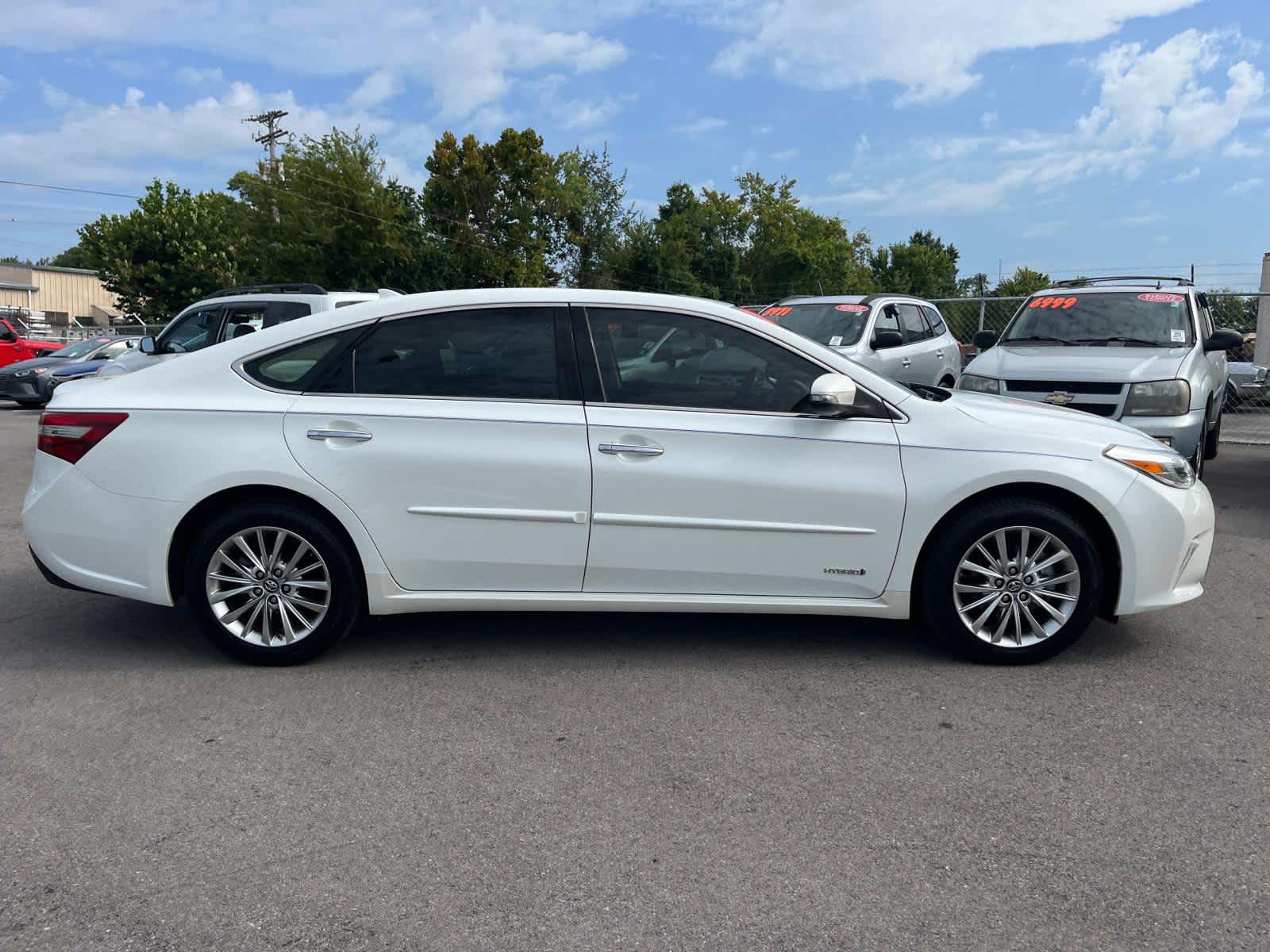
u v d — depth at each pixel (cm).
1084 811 315
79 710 396
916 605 457
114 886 275
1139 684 426
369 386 438
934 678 435
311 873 281
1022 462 433
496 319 443
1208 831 303
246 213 3475
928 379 1127
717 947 247
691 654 466
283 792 329
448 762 351
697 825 307
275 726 382
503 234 4700
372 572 436
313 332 444
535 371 438
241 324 1035
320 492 428
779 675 438
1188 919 257
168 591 438
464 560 436
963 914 261
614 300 446
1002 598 443
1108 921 257
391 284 3584
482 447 430
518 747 363
